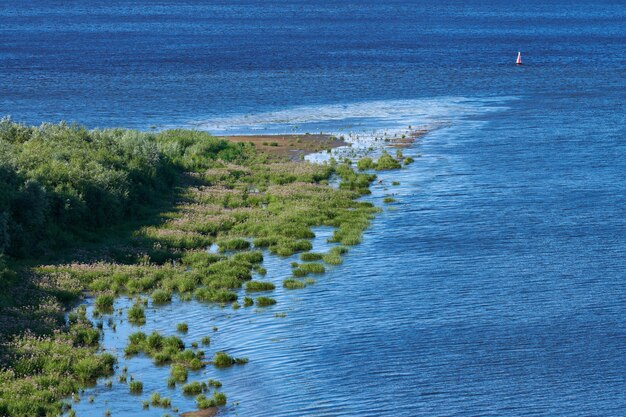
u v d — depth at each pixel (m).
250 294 155.38
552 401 117.19
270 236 187.62
